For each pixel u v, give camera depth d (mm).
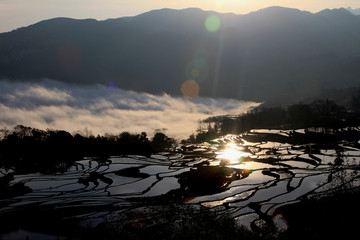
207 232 73750
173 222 80375
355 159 143625
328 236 71875
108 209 92375
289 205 91500
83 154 176125
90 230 76375
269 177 122938
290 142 199250
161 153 183500
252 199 99188
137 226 78312
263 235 72750
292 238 71188
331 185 106938
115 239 70500
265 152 173250
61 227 79375
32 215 88062
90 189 113500
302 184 111312
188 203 97000
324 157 150875
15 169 143500
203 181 121062
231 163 149375
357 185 103125
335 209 84500
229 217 83688
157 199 101188
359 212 81562
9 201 100812
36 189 114125
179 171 136750
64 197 104562
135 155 176875
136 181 123000
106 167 146625
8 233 76625
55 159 158875
